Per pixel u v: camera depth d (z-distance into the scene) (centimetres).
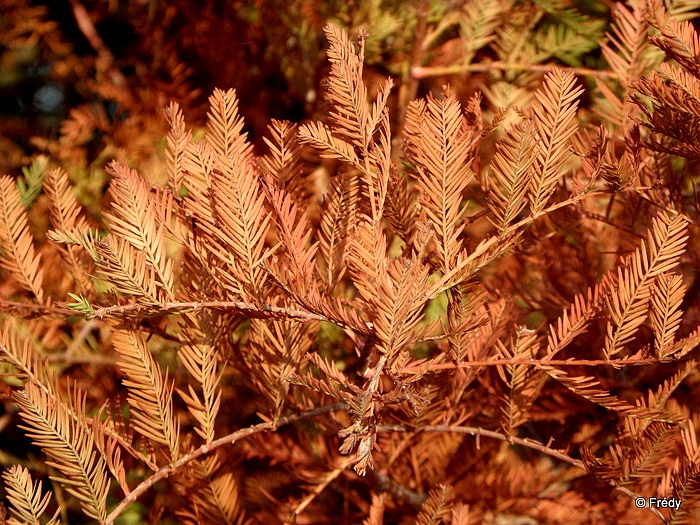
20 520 63
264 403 69
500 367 67
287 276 60
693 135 63
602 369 79
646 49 78
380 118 62
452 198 60
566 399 79
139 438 70
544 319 80
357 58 61
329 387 58
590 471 67
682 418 63
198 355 65
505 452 81
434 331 63
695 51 62
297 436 84
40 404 61
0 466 88
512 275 80
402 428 70
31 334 85
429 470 79
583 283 79
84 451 62
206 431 66
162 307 60
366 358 62
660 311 62
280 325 66
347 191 65
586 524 78
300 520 79
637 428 68
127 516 87
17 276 70
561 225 74
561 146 61
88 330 87
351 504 84
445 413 70
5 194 69
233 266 60
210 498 71
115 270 59
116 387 87
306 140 61
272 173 65
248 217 59
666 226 62
